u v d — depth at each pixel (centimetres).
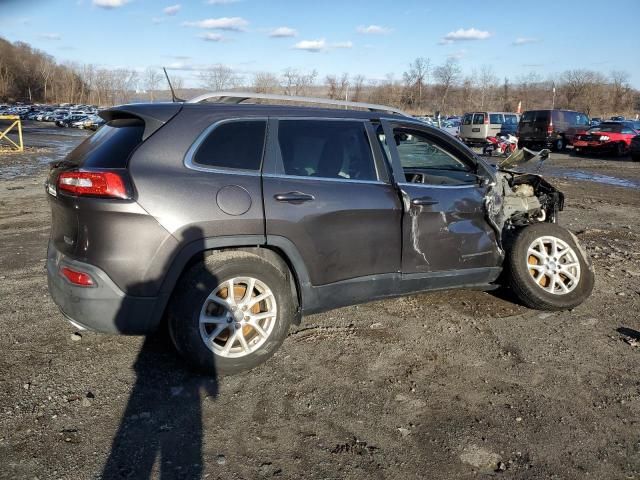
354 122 394
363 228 377
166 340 397
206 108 346
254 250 356
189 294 326
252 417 305
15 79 10706
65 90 10644
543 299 449
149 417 302
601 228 822
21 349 379
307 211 353
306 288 363
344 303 385
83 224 311
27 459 265
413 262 404
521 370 363
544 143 2483
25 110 6291
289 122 368
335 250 368
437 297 496
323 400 323
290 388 336
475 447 282
